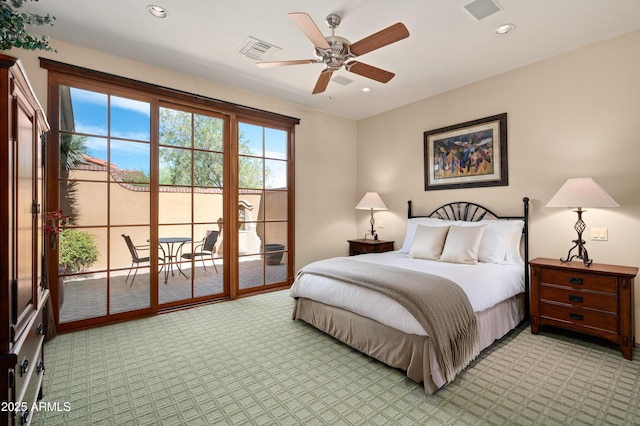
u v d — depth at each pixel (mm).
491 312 2619
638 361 2332
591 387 1992
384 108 4762
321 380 2098
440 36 2762
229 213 4012
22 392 1317
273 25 2627
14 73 1248
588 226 2920
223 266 3994
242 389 1991
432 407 1802
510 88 3441
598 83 2854
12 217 1246
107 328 3000
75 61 2932
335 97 4305
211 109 3799
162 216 3551
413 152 4484
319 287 2822
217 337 2799
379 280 2336
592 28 2641
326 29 2652
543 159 3197
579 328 2584
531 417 1704
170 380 2092
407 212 4566
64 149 2918
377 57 3145
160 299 3578
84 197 3021
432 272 2645
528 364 2295
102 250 3109
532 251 3262
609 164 2793
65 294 2924
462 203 3881
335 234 5078
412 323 2027
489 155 3607
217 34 2766
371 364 2322
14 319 1275
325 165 4953
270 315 3385
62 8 2385
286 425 1650
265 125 4324
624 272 2391
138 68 3273
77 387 1996
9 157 1198
